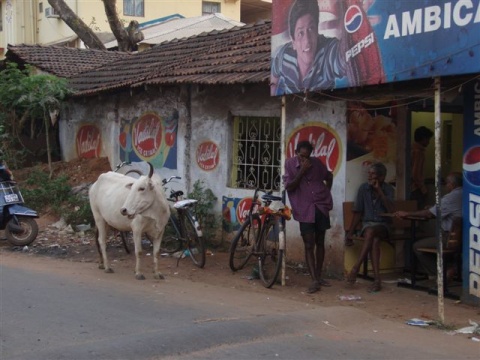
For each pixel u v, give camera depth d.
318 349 5.41
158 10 26.66
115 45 23.03
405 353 5.39
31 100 13.47
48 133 15.70
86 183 13.25
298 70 7.76
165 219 8.30
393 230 8.48
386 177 8.75
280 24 8.03
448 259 7.96
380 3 6.57
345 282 8.37
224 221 10.50
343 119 8.47
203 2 27.53
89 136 14.43
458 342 5.78
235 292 7.67
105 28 25.72
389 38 6.48
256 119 10.20
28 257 9.82
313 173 7.91
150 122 12.18
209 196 10.62
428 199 9.44
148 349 5.22
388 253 8.80
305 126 9.02
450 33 5.86
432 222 8.93
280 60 8.06
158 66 12.94
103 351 5.15
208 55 11.96
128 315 6.33
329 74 7.29
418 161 9.03
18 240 10.48
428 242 7.79
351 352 5.37
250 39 12.27
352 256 8.55
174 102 11.49
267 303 7.07
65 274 8.43
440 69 5.97
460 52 5.77
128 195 7.84
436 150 6.16
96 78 14.49
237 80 9.15
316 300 7.43
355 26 6.91
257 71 9.35
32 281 7.87
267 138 10.01
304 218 7.81
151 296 7.20
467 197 7.21
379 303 7.32
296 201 7.91
